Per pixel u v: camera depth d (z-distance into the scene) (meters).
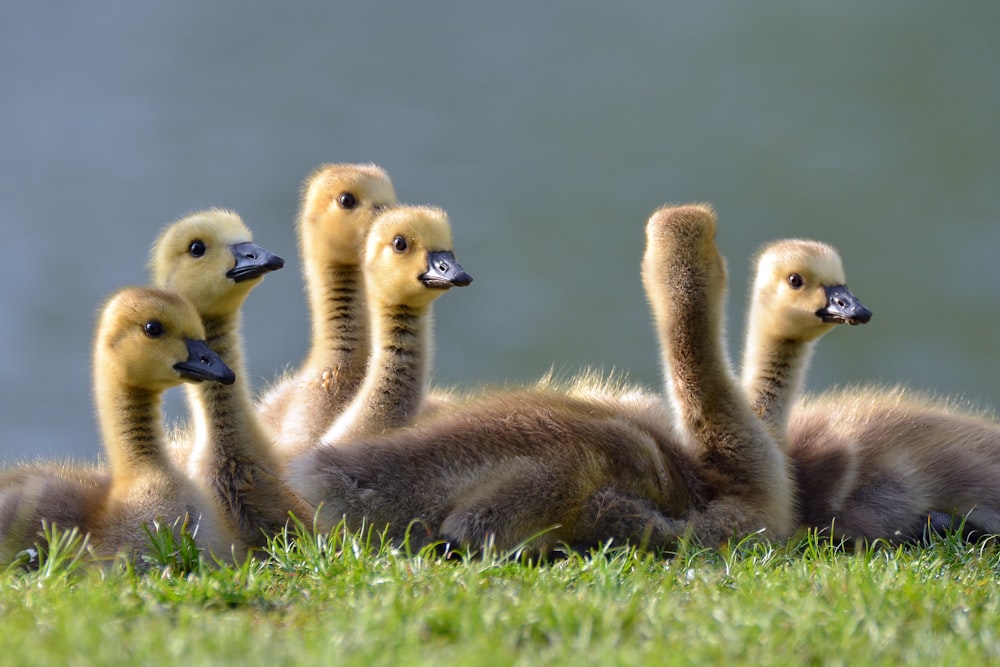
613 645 8.20
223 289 13.89
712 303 12.80
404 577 9.80
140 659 7.70
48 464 13.27
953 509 13.52
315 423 15.28
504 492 11.50
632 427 12.45
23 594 9.42
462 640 8.34
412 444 12.01
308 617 8.97
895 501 13.28
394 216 14.34
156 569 10.35
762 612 8.84
